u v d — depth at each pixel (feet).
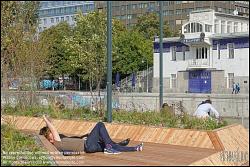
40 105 74.28
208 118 51.67
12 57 76.69
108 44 55.67
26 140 38.58
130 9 494.59
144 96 140.05
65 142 39.50
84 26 196.65
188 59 225.76
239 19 263.29
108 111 54.75
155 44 230.07
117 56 229.25
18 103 74.13
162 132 47.60
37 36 89.66
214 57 217.15
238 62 208.44
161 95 73.61
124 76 246.27
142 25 312.71
